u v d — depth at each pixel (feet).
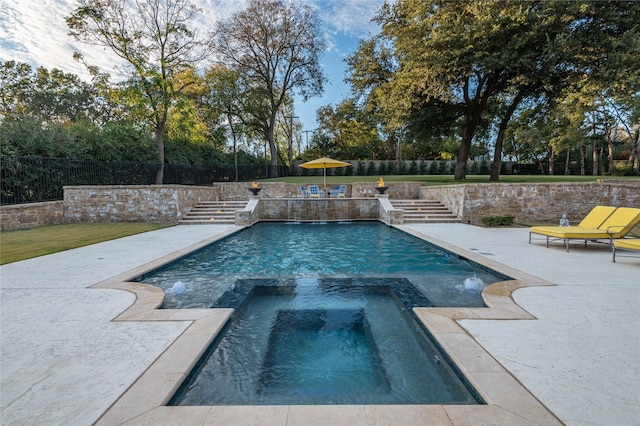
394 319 12.92
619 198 37.11
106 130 49.98
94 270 17.56
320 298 15.05
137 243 26.45
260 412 6.14
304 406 6.31
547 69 44.32
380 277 17.58
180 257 21.76
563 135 99.91
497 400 6.35
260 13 80.07
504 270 17.11
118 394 6.61
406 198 56.34
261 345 10.75
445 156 144.87
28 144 37.83
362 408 6.23
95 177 45.21
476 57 42.86
